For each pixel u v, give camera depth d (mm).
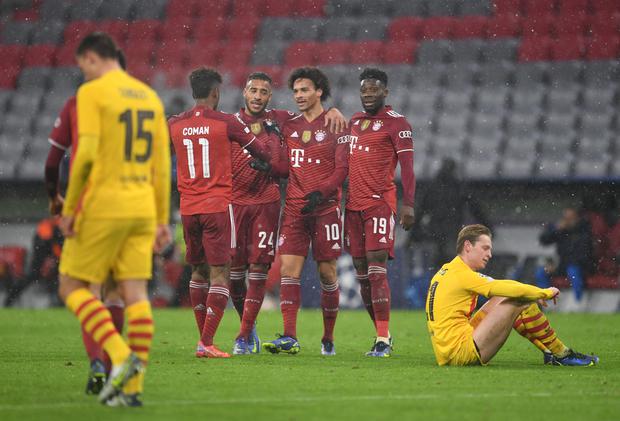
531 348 31391
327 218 29703
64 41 85750
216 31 85875
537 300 24438
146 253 17938
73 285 17781
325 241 29656
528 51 79438
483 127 73000
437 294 25297
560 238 56469
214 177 27578
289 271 29922
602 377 22469
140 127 17656
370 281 29734
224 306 27766
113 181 17391
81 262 17484
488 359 24875
